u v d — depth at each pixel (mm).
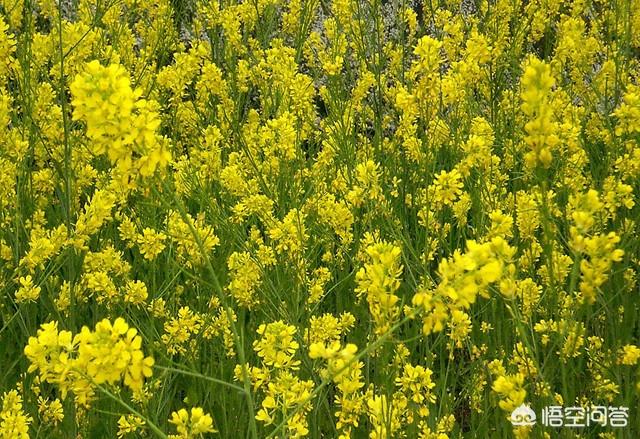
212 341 2957
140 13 4797
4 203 3127
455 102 3215
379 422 1831
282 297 2844
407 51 4445
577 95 4070
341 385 1921
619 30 4031
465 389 2807
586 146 3662
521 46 4449
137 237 2865
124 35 4254
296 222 2854
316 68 4656
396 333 2492
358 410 1983
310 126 4102
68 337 1449
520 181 3756
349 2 4121
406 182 3561
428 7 4516
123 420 2131
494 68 4211
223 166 3826
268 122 3383
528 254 2705
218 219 2881
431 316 1438
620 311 2686
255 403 2584
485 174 3020
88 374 1415
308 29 4859
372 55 4145
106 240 3242
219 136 3459
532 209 2721
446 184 2672
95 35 3576
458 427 2654
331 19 4441
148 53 4289
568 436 1984
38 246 2693
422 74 2852
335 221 3133
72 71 3518
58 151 3236
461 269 1410
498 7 4332
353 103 3980
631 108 2500
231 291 2783
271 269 3127
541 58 5164
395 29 5457
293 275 2891
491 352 2770
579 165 3057
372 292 1672
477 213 3031
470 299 1414
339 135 3684
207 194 3115
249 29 4562
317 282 2961
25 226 3275
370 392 2098
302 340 2453
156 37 4598
